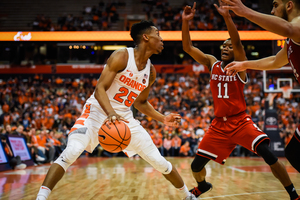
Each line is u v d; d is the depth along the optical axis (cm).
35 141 838
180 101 1529
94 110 240
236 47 265
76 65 1777
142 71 244
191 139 1164
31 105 1534
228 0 164
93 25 1883
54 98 1602
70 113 1377
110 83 230
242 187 400
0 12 1973
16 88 1700
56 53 1881
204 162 289
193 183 441
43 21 1844
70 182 453
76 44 1410
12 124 1199
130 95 246
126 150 254
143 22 245
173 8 1942
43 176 538
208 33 1270
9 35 1321
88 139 230
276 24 162
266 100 1126
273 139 1102
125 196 329
